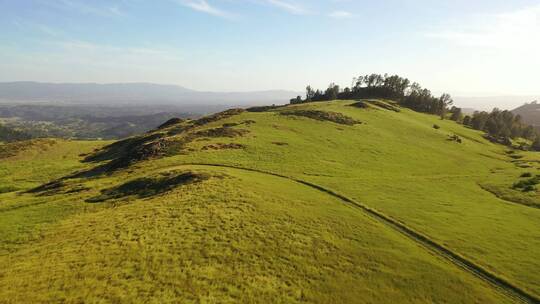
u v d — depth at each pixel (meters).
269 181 55.16
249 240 34.00
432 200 50.22
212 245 32.81
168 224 37.62
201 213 40.12
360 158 76.56
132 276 27.92
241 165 65.31
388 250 33.53
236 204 42.97
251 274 28.44
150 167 66.19
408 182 60.59
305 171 63.41
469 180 66.75
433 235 37.50
